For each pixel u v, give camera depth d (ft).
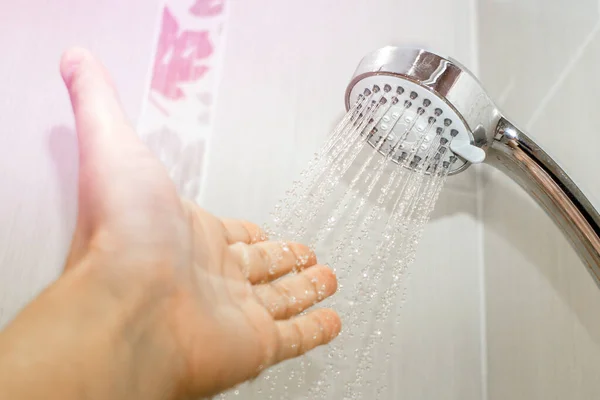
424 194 1.98
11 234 1.82
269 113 2.02
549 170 1.55
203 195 1.94
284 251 1.76
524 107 1.87
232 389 1.67
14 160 1.87
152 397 1.44
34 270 1.81
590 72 1.65
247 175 1.97
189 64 2.03
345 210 1.96
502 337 1.89
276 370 1.82
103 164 1.53
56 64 1.95
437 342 1.93
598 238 1.47
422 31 2.15
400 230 1.96
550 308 1.73
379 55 1.65
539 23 1.86
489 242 1.99
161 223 1.54
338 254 1.93
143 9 2.06
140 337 1.45
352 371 1.85
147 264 1.50
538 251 1.79
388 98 1.69
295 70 2.07
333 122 2.04
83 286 1.41
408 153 1.78
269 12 2.11
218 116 2.00
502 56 2.01
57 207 1.86
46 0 2.00
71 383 1.32
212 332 1.55
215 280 1.63
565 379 1.67
